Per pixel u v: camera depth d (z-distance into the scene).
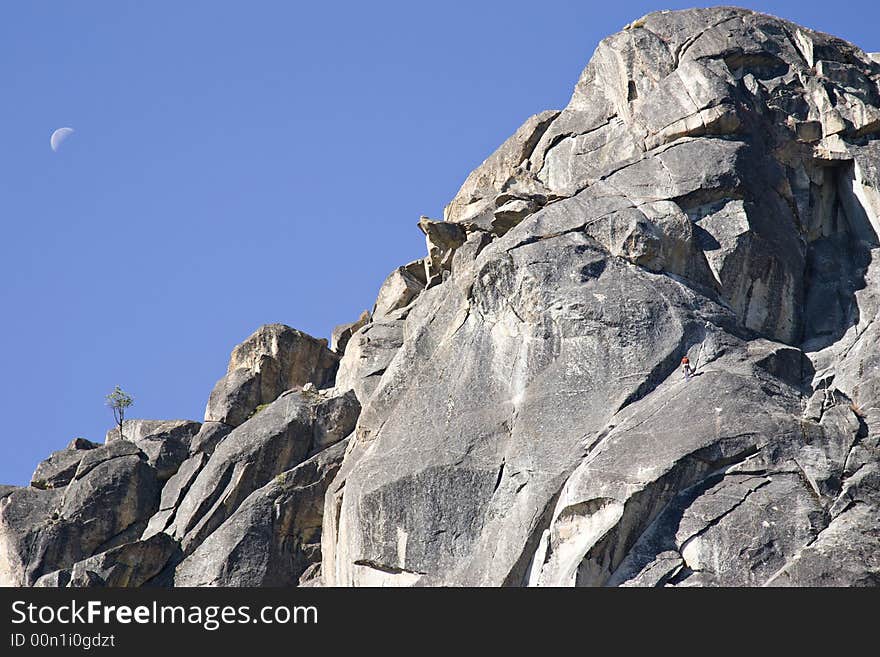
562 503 130.75
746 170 156.12
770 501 127.19
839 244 160.12
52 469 169.50
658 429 132.38
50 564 158.62
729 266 150.38
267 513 153.88
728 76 165.25
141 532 162.38
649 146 162.88
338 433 161.25
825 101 165.12
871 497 127.25
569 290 144.12
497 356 144.12
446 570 134.50
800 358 143.88
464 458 138.00
